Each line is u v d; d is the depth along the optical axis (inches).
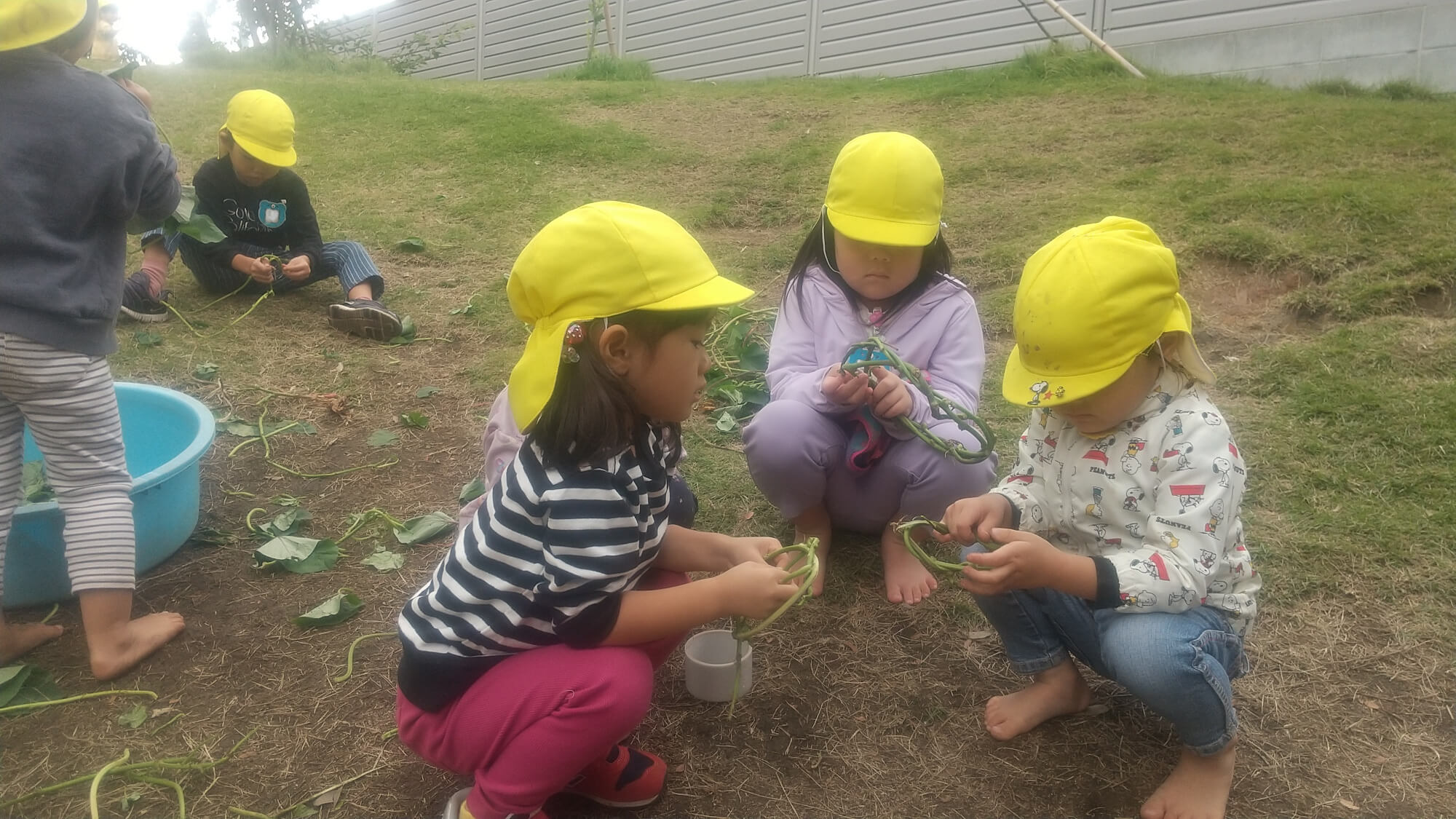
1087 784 75.4
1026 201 209.2
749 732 81.2
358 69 540.4
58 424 86.3
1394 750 77.0
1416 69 298.4
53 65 86.3
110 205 87.8
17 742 80.5
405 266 208.2
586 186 253.0
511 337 172.2
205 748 79.6
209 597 100.2
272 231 184.7
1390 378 131.7
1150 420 72.6
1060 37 370.9
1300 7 316.8
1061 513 78.2
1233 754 72.2
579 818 72.4
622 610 64.3
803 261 107.8
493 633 63.7
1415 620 91.0
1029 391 70.9
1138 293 68.1
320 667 89.5
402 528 112.5
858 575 104.3
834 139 277.3
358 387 152.9
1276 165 209.3
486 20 628.4
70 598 99.1
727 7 484.1
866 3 428.1
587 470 62.6
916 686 86.7
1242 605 72.4
